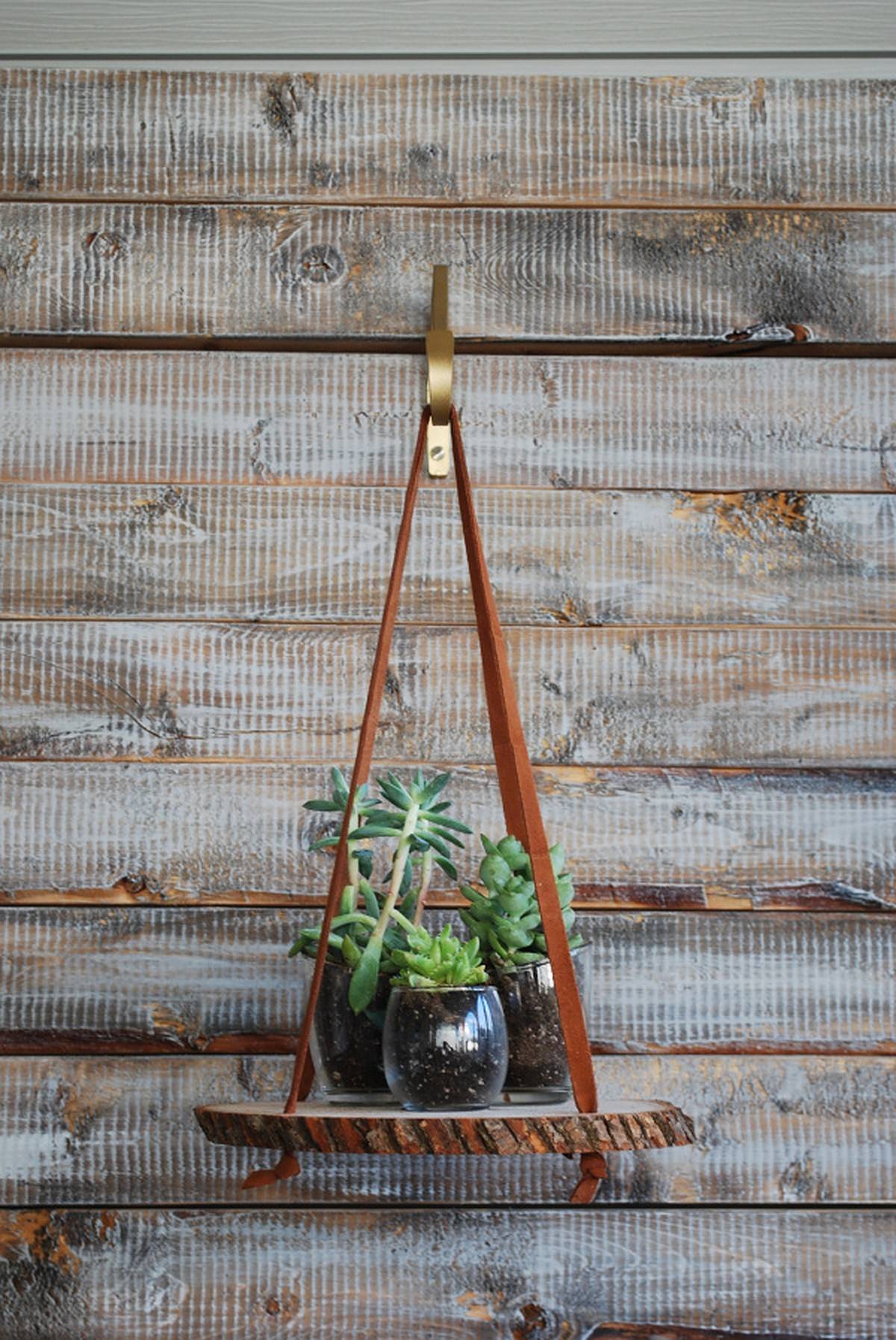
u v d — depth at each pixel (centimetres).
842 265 128
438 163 128
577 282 127
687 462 126
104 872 119
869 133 129
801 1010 119
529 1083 102
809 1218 116
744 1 123
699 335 127
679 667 123
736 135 130
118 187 128
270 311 126
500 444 125
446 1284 114
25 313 126
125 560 123
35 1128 116
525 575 124
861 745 123
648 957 119
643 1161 116
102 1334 112
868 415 127
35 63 128
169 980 118
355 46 127
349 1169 115
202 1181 115
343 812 110
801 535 125
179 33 126
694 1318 114
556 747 122
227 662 122
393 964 102
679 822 121
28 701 122
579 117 129
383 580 124
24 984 117
